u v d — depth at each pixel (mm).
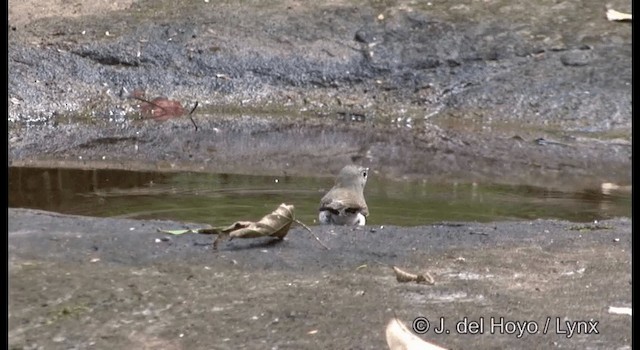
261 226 8594
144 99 15984
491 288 7840
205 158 13234
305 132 15008
